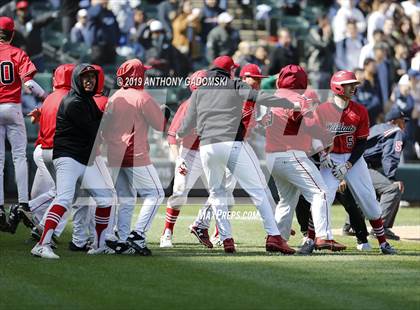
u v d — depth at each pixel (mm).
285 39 65188
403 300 25109
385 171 38906
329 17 73500
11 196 52281
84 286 26641
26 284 26875
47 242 31922
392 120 39000
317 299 25078
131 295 25406
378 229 34469
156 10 73750
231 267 30234
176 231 40812
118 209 33000
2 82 37125
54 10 69188
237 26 77875
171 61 65062
